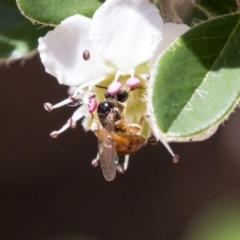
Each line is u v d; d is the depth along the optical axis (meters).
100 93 0.12
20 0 0.12
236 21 0.11
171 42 0.12
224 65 0.11
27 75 0.20
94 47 0.12
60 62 0.12
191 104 0.11
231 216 0.19
